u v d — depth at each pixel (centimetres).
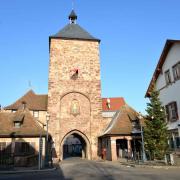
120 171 1842
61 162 3297
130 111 3834
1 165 2394
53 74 4172
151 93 2691
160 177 1386
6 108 4412
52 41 4338
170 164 2222
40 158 2398
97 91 4238
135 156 3045
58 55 4281
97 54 4434
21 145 2964
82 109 4112
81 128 4022
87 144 4000
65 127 3975
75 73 4247
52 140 3819
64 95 4109
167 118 2766
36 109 4447
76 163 2977
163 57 2864
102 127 4081
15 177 1677
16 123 3138
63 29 4647
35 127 3147
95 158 3909
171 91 2712
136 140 3503
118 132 3438
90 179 1412
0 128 3055
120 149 3697
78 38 4416
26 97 4719
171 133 2675
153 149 2531
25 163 2433
